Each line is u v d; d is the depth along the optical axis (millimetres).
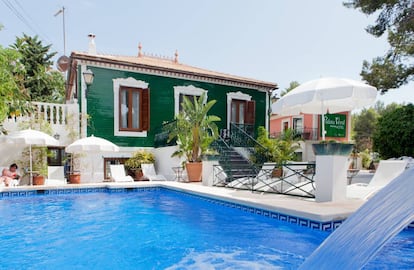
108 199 8562
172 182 10625
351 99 7453
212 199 7324
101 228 5379
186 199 8500
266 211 5562
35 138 9156
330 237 2195
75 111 11984
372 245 1824
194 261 3689
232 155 12938
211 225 5438
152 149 13797
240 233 4852
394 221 1846
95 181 12156
